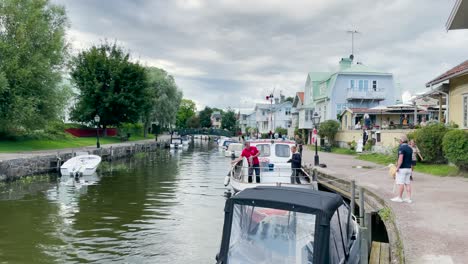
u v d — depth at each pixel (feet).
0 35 109.40
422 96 84.99
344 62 171.32
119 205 55.77
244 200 19.66
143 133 260.62
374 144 103.24
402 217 32.32
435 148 65.05
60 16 123.03
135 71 186.29
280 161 59.57
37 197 61.26
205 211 52.39
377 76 159.94
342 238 21.27
